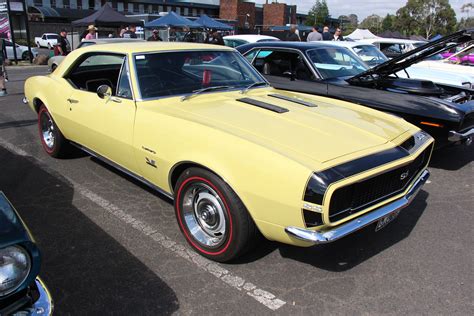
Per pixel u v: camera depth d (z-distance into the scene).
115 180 4.56
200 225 3.12
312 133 2.93
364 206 2.71
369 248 3.32
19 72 16.45
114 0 51.28
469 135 4.86
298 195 2.44
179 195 3.16
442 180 4.93
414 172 3.17
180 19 22.92
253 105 3.50
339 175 2.46
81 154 5.41
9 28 19.94
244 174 2.64
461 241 3.46
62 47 15.28
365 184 2.64
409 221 3.81
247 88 4.05
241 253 2.93
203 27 24.31
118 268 2.98
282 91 4.27
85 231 3.48
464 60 9.72
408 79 5.67
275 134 2.87
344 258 3.17
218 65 4.15
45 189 4.30
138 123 3.44
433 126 4.79
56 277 2.86
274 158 2.55
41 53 25.22
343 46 7.24
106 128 3.83
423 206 4.16
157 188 3.53
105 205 3.96
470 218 3.90
